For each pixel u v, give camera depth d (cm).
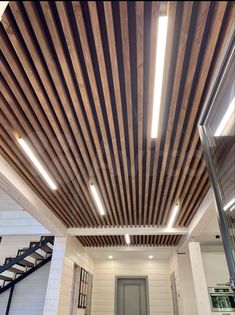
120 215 497
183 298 631
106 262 849
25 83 210
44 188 389
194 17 170
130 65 198
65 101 225
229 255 164
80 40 178
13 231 587
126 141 282
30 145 288
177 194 397
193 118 241
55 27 172
